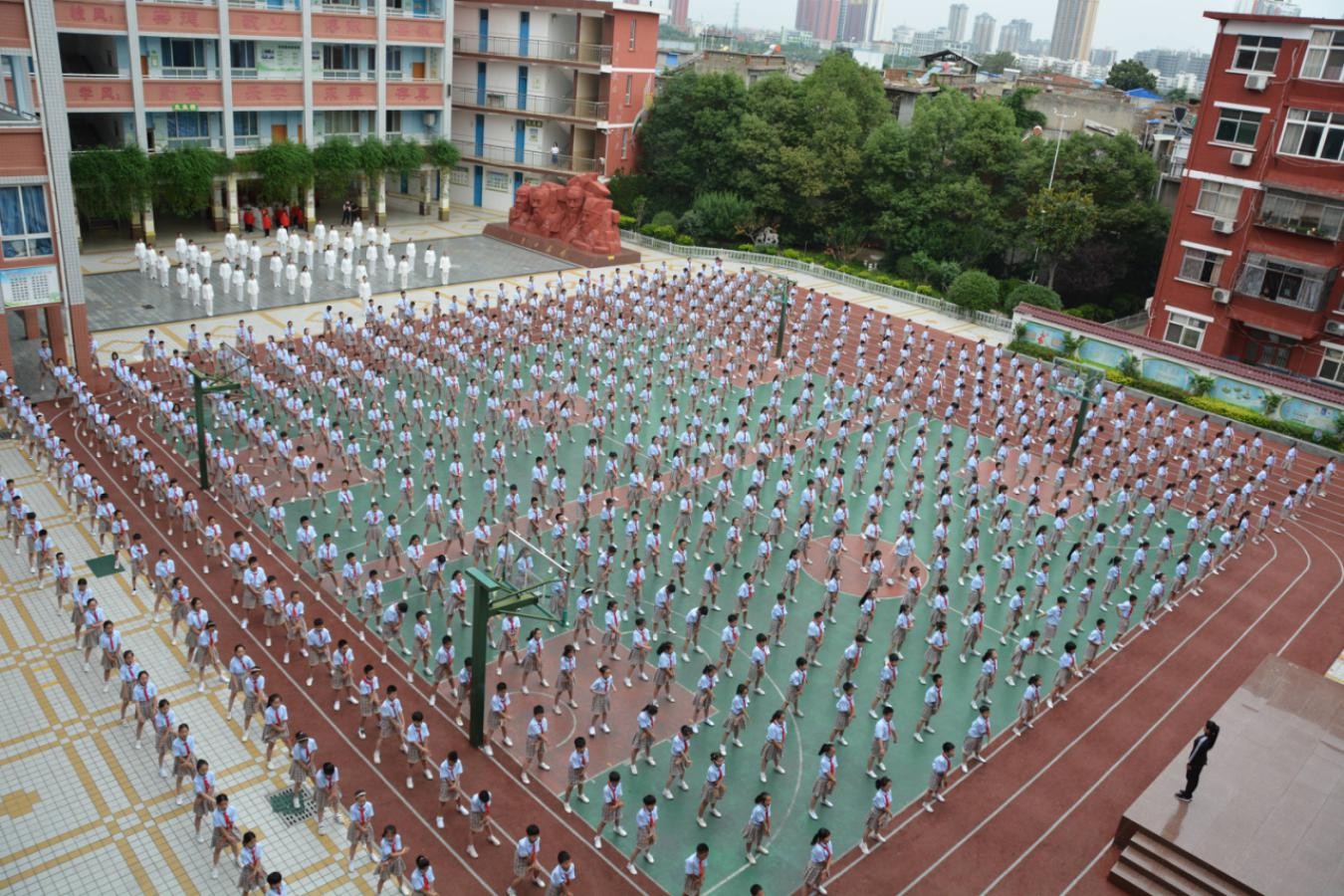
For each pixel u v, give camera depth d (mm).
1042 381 44094
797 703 24078
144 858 18328
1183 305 51031
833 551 29609
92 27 49719
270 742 20312
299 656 24172
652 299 51375
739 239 70812
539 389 38750
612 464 32531
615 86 69625
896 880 19422
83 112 50781
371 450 34688
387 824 19438
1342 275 45938
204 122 57000
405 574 27875
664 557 29984
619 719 23000
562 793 20656
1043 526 31219
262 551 28359
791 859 19625
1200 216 49688
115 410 36156
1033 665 26828
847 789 21688
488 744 21875
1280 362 48969
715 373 44594
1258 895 18844
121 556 27531
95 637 22594
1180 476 37969
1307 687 25875
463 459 34906
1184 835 20234
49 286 35406
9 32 32656
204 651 22422
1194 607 30328
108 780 20094
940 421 42219
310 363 40781
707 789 20125
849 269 64625
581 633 25562
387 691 21578
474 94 73625
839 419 41219
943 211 67188
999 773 22703
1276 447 43344
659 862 19234
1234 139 47969
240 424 34375
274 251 57406
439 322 45719
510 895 18047
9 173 33500
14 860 18062
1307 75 45219
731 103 70500
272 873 16266
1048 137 73875
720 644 26109
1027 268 67812
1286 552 34344
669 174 71438
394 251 59906
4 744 20781
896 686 25250
